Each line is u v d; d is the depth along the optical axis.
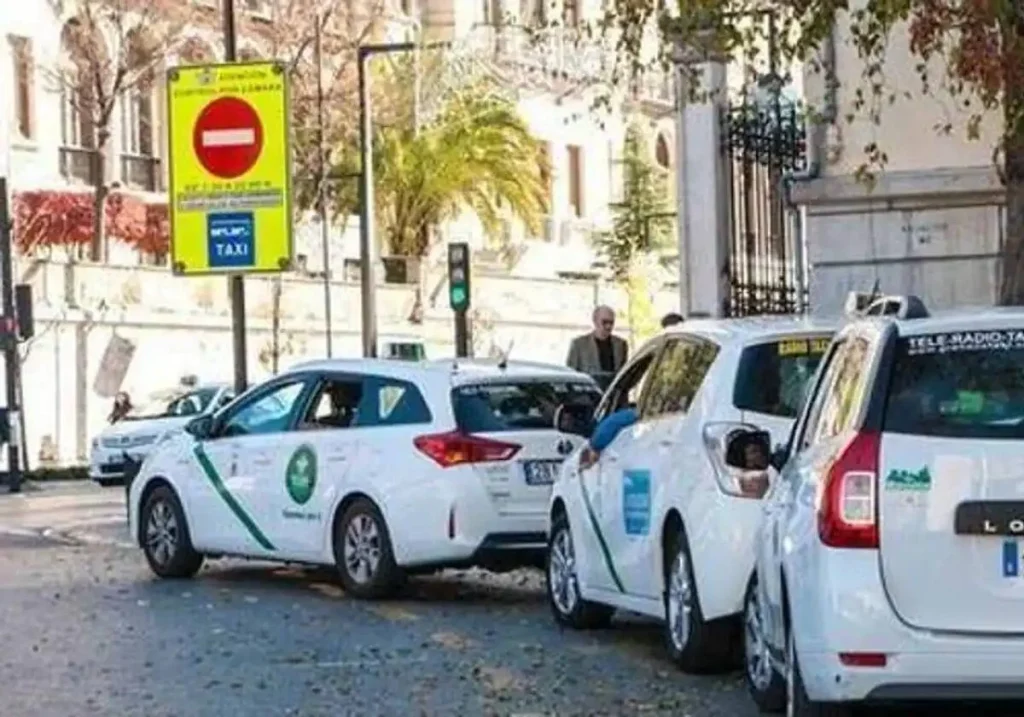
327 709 13.36
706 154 26.94
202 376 57.22
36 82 57.00
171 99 31.50
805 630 10.23
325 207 57.06
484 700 13.59
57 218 56.59
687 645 14.02
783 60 20.62
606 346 25.20
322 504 19.89
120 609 19.34
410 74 64.06
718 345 14.23
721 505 13.42
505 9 72.31
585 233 77.69
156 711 13.45
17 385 46.41
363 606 19.12
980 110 22.34
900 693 9.97
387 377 19.62
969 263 23.75
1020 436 9.99
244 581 21.86
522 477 18.70
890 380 10.19
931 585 9.92
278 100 31.17
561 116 75.62
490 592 20.33
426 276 65.69
